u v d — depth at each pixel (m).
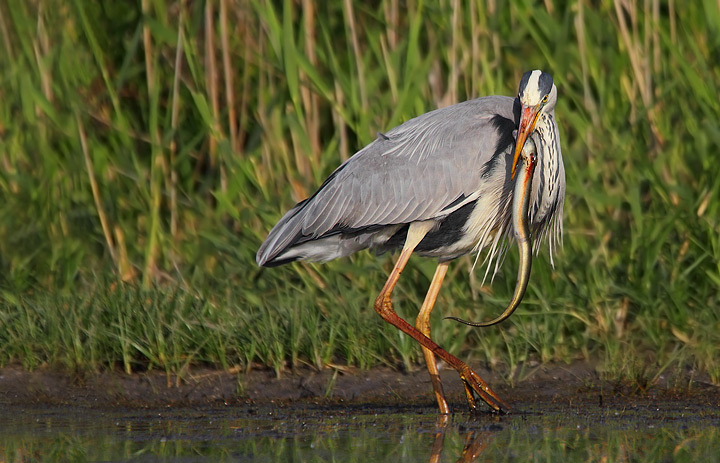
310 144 12.46
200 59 13.80
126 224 12.79
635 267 11.00
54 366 10.33
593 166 11.77
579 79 12.70
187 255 12.43
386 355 10.52
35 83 13.46
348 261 11.91
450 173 9.60
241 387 9.93
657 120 12.08
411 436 8.17
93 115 13.56
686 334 10.45
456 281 11.30
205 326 10.43
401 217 9.74
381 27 13.43
